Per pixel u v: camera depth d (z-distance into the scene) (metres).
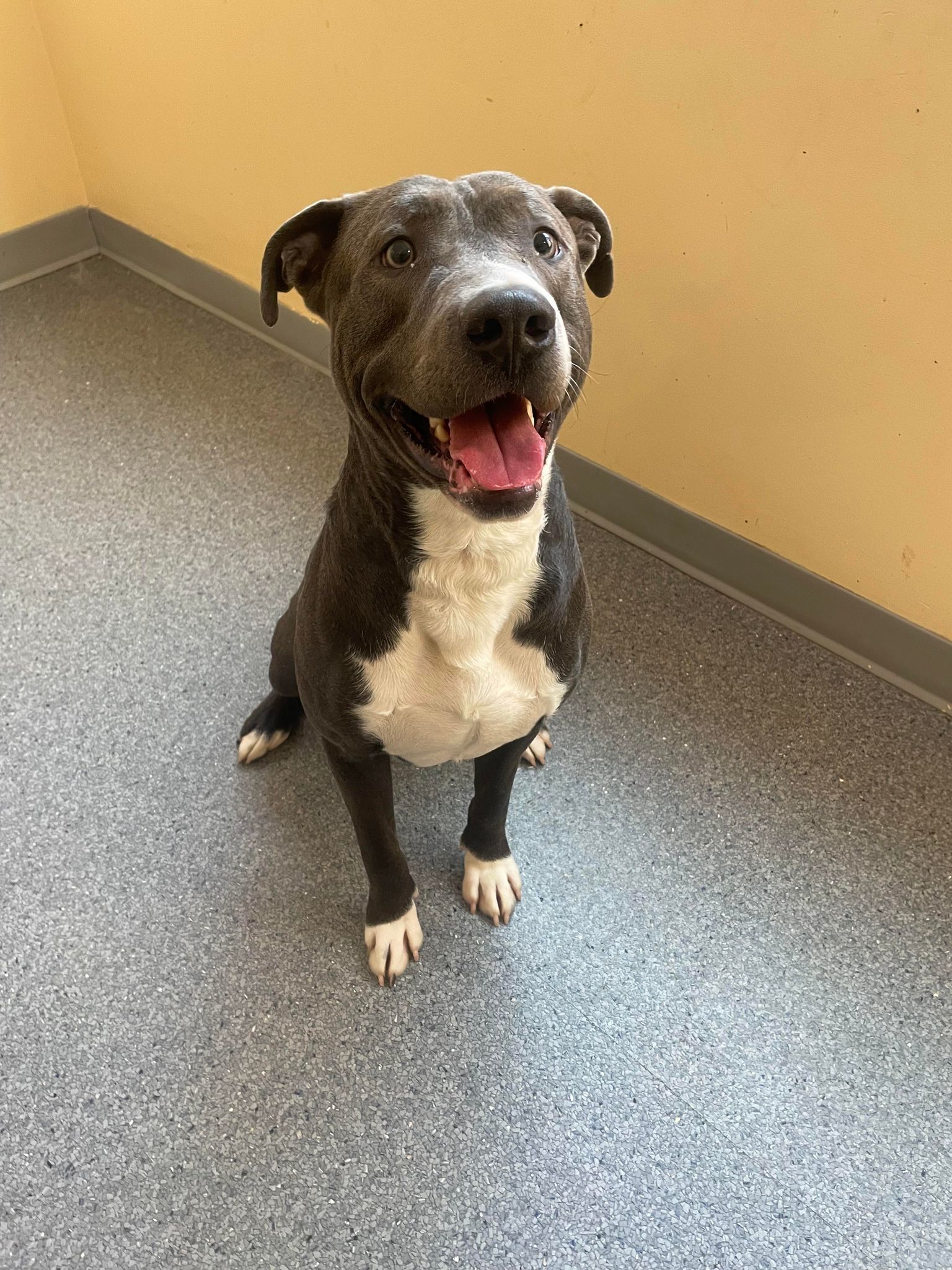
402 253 1.05
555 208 1.16
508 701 1.31
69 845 1.70
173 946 1.58
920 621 1.92
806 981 1.56
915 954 1.60
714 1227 1.33
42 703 1.91
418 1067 1.46
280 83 2.34
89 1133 1.39
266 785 1.79
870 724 1.93
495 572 1.19
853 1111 1.43
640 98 1.76
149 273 3.10
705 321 1.90
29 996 1.52
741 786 1.82
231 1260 1.29
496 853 1.61
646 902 1.65
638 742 1.88
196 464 2.43
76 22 2.70
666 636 2.09
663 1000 1.54
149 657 1.99
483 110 2.00
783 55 1.56
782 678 2.01
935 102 1.45
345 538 1.23
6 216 2.99
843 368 1.76
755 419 1.94
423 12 1.97
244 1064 1.46
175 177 2.79
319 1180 1.36
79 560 2.18
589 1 1.72
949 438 1.69
